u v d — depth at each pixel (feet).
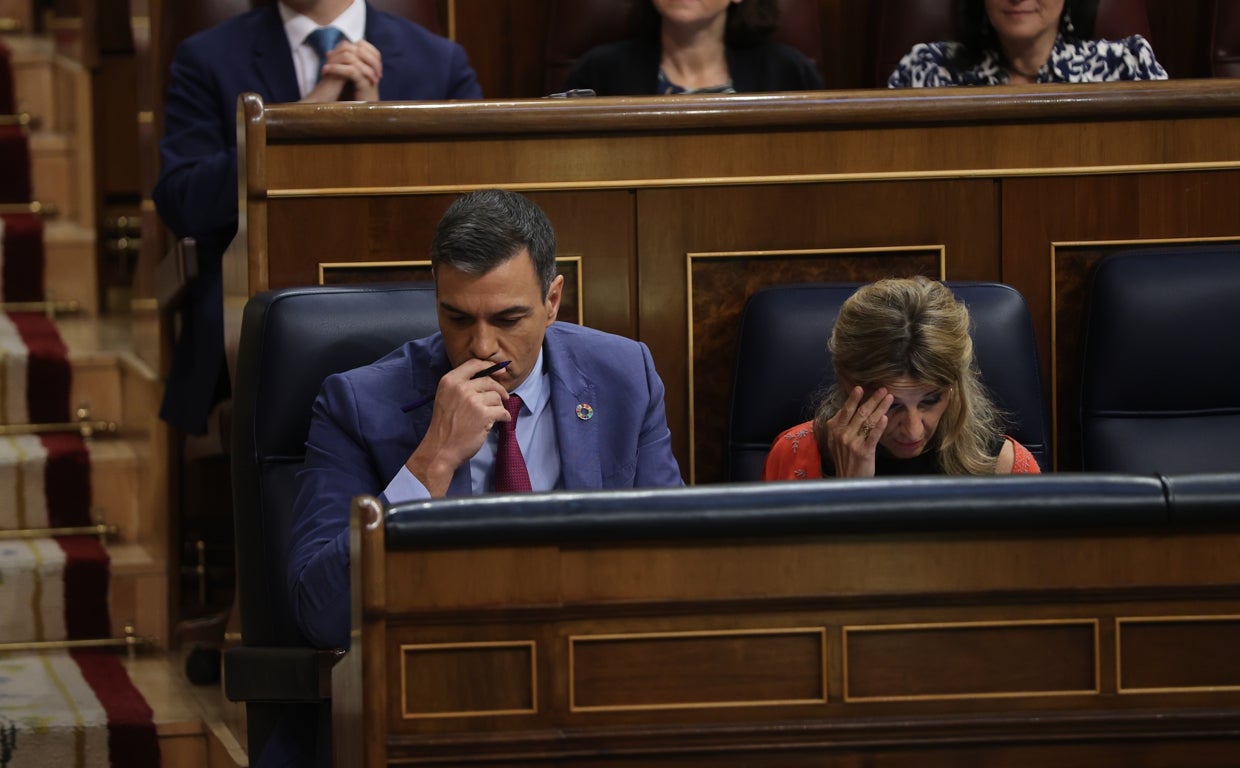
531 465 24.35
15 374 44.19
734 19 39.37
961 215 29.43
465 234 22.34
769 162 28.96
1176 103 29.40
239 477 24.63
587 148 28.63
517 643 16.60
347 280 28.35
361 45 35.29
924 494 16.83
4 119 52.90
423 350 23.98
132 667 38.75
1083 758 17.30
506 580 16.55
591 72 39.24
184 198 34.83
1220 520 17.03
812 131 28.99
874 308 24.38
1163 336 28.25
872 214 29.27
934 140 29.25
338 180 28.14
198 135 36.22
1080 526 16.97
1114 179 29.68
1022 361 27.22
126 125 53.52
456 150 28.40
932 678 17.07
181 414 36.73
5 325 47.98
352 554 16.79
